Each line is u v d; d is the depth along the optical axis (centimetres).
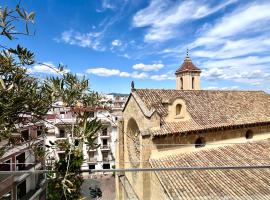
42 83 423
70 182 312
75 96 434
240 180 1655
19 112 382
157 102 2127
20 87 373
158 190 1667
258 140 2352
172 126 1928
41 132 448
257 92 2953
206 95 2512
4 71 371
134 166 2038
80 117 392
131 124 2206
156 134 1800
